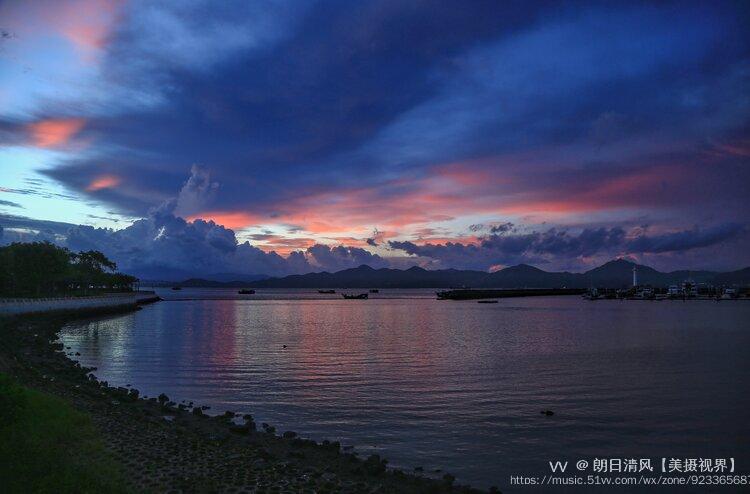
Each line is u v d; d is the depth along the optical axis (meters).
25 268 119.31
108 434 22.42
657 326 108.75
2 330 63.53
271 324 114.31
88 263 171.12
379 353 62.50
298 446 24.80
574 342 75.88
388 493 18.78
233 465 20.09
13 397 19.50
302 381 43.22
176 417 29.69
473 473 22.58
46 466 15.98
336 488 18.44
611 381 43.31
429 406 34.28
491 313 168.38
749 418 31.48
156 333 87.69
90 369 47.72
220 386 41.03
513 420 30.83
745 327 105.44
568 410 33.22
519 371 48.59
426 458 24.36
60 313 104.81
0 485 14.21
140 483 16.89
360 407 33.94
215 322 118.56
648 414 32.25
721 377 45.28
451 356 59.72
